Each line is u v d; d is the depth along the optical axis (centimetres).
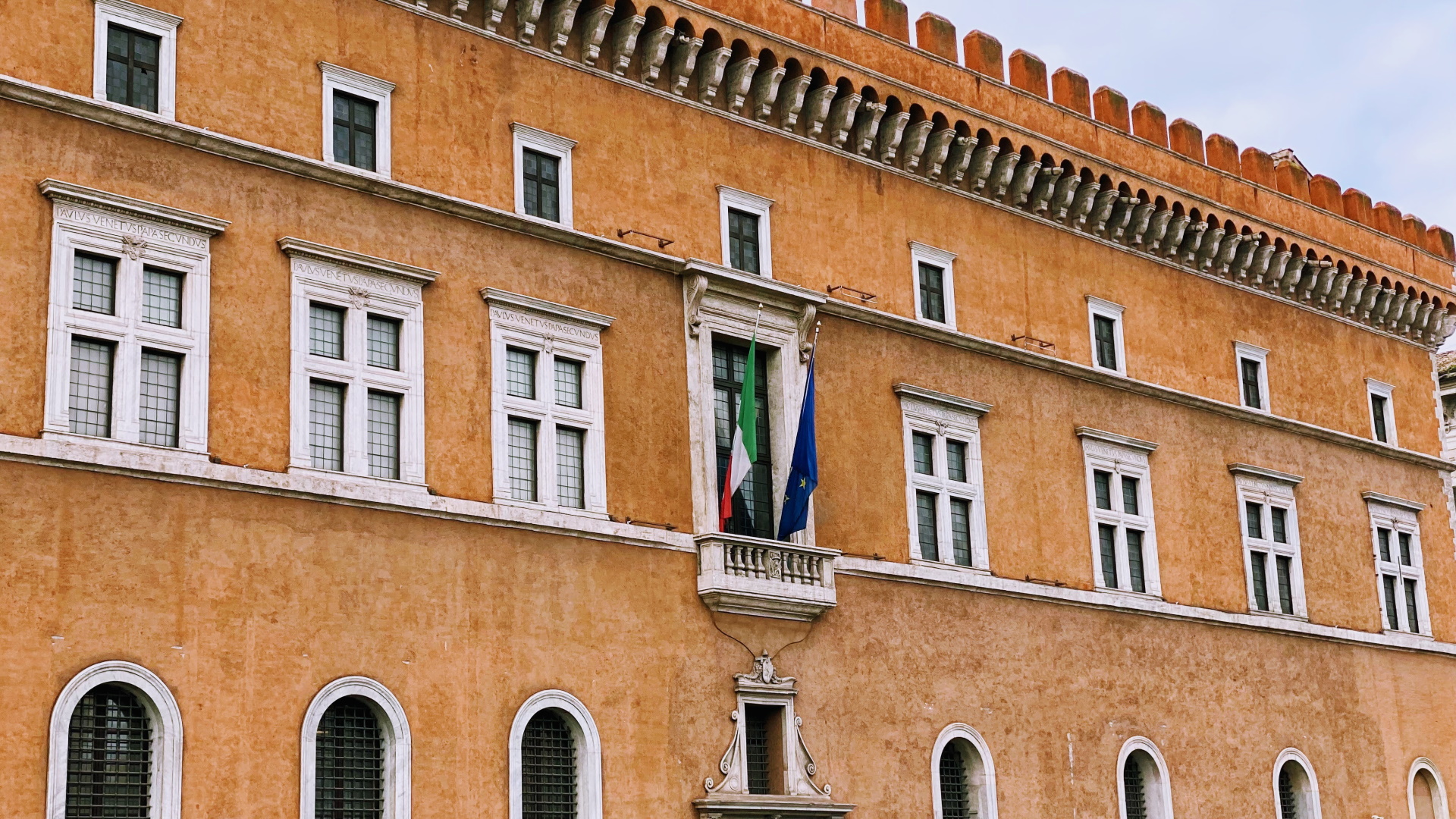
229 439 2883
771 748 3475
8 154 2756
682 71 3644
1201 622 4381
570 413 3322
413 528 3055
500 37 3416
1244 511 4609
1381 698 4822
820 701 3544
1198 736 4288
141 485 2770
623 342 3434
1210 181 4731
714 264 3550
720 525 3475
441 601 3058
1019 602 3984
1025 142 4228
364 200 3141
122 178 2864
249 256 2975
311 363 3006
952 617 3834
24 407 2691
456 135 3306
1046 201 4328
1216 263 4738
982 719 3828
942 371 3991
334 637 2920
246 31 3073
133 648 2711
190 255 2905
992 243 4194
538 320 3316
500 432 3212
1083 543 4169
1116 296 4450
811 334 3741
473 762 3033
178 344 2861
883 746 3625
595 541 3281
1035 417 4162
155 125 2903
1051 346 4241
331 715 2925
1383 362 5234
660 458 3431
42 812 2580
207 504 2830
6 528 2631
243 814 2766
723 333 3588
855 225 3916
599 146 3509
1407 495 5153
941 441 3944
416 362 3133
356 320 3081
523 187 3381
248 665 2819
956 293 4081
